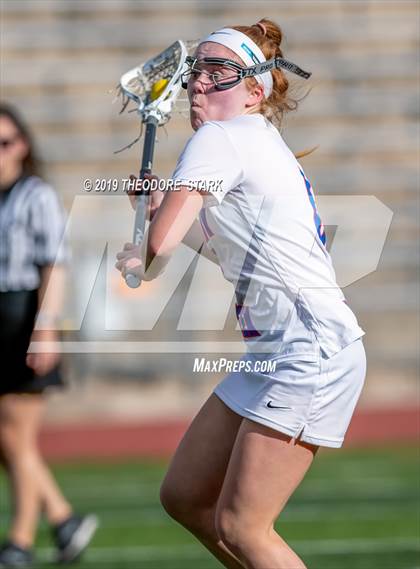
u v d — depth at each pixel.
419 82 49.38
